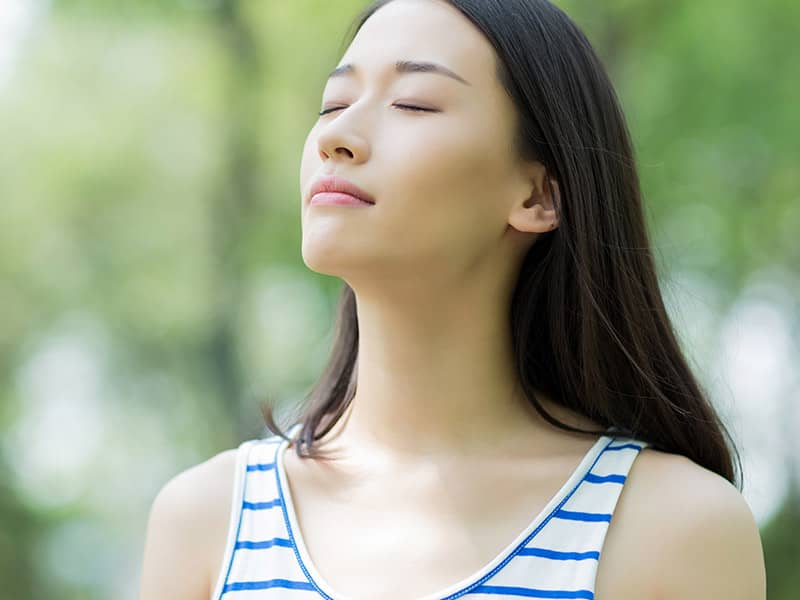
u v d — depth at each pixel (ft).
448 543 6.03
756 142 22.43
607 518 6.03
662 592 5.93
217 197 33.22
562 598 5.79
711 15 21.98
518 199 6.41
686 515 6.03
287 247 28.91
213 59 32.96
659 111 22.21
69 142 37.96
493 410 6.49
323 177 6.12
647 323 6.72
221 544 6.37
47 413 43.47
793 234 23.71
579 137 6.56
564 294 6.68
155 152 37.32
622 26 22.80
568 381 6.74
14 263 40.52
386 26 6.39
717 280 23.34
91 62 36.40
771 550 25.12
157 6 33.24
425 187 6.04
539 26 6.55
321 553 6.14
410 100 6.14
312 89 31.07
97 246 39.60
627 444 6.42
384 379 6.45
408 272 6.15
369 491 6.32
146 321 40.16
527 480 6.24
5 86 37.60
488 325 6.50
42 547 35.70
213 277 33.17
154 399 42.27
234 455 6.70
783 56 21.74
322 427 6.79
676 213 22.40
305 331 29.96
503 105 6.32
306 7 28.73
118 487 45.42
